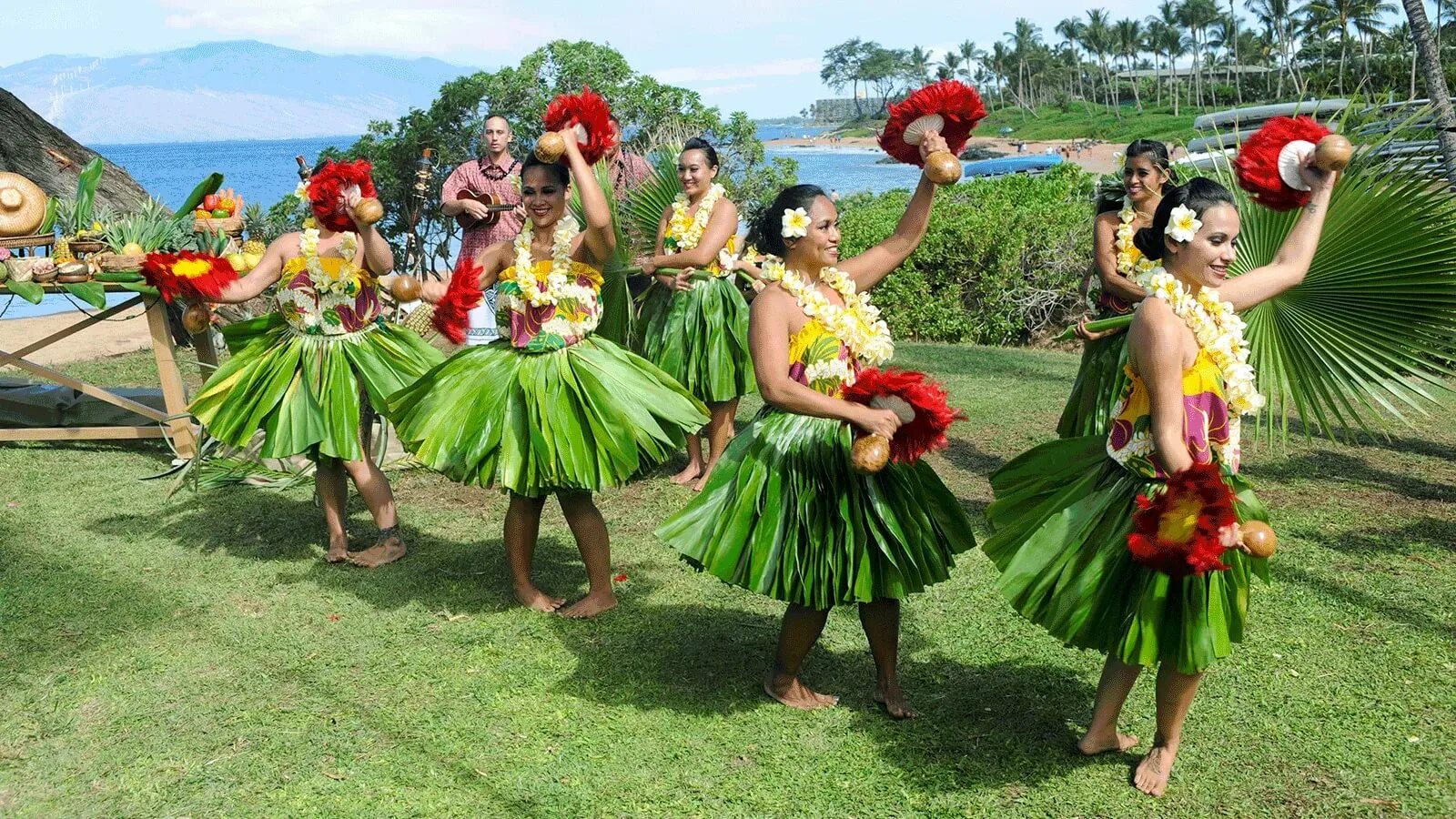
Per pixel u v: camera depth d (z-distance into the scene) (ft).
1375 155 13.33
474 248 24.48
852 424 9.87
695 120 47.62
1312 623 13.05
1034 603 9.64
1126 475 9.50
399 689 11.70
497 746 10.57
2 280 18.51
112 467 20.06
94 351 30.94
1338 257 13.38
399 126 49.11
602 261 13.19
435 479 19.44
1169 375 8.88
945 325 35.42
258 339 15.34
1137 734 10.66
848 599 10.28
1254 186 9.64
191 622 13.38
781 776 10.03
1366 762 10.08
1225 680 11.67
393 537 15.43
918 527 10.52
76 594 14.20
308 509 17.74
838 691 11.67
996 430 22.72
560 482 12.42
